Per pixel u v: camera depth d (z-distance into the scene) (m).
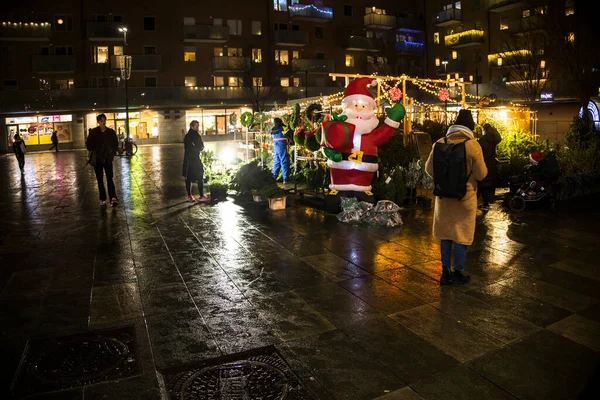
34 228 8.11
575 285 5.22
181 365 3.58
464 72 46.62
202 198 10.74
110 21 41.22
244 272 5.68
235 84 45.34
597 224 8.05
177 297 4.92
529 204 9.29
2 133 36.38
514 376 3.43
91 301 4.83
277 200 9.51
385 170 9.84
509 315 4.45
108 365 3.59
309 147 10.16
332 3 48.59
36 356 3.73
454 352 3.77
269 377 3.41
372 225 7.95
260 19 45.88
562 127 31.09
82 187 13.44
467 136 5.10
